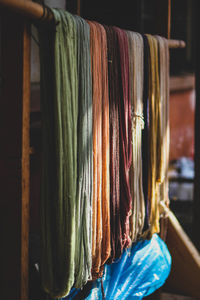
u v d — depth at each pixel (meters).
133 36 3.39
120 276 3.61
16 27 2.53
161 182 3.84
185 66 11.05
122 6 4.77
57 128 2.62
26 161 2.62
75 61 2.73
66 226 2.69
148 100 3.65
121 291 3.55
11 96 2.58
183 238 4.61
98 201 3.00
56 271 2.76
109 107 3.11
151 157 3.71
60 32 2.61
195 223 5.31
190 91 11.44
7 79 2.57
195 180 5.29
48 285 2.75
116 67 3.17
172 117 10.59
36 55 4.02
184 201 7.59
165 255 3.99
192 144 11.78
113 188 3.17
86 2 4.79
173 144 10.71
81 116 2.80
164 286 4.70
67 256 2.70
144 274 3.73
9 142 2.60
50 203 2.71
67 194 2.68
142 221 3.61
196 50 5.30
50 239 2.72
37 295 3.15
